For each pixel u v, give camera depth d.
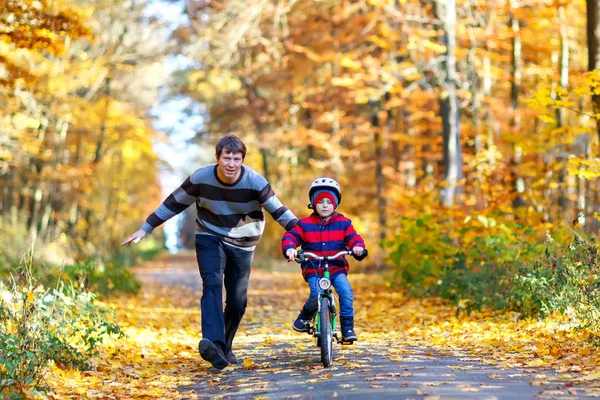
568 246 9.91
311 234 7.78
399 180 28.78
